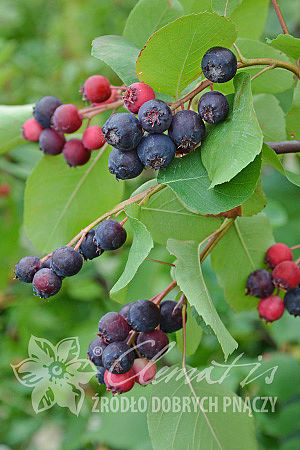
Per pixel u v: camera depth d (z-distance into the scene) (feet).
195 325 1.12
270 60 0.98
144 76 0.96
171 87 0.97
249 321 1.79
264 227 1.20
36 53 3.15
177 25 0.90
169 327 1.02
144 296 1.55
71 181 1.22
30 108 1.24
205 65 0.93
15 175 2.01
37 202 1.23
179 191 0.94
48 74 2.99
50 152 1.18
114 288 0.90
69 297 2.17
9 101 2.74
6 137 1.21
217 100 0.93
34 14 3.58
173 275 1.11
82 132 1.23
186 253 1.00
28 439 2.12
